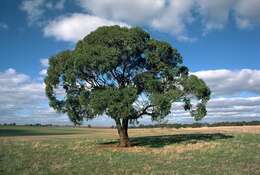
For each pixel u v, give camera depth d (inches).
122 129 1836.9
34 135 4037.9
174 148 1680.6
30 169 1057.5
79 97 1673.2
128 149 1679.4
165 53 1793.8
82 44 1774.1
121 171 1020.5
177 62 1875.0
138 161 1241.4
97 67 1637.6
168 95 1676.9
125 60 1738.4
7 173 988.6
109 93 1584.6
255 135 2461.9
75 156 1407.5
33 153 1528.1
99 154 1476.4
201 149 1610.5
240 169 1037.2
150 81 1686.8
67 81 1680.6
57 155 1445.6
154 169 1055.0
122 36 1685.5
